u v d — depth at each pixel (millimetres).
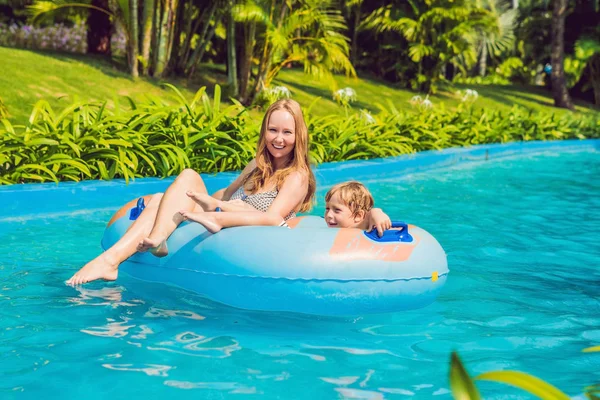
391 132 11297
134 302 3791
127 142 7234
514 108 16438
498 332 3465
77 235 5547
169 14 15320
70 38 18844
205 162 8062
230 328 3414
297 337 3309
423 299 3812
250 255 3678
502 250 5477
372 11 22641
